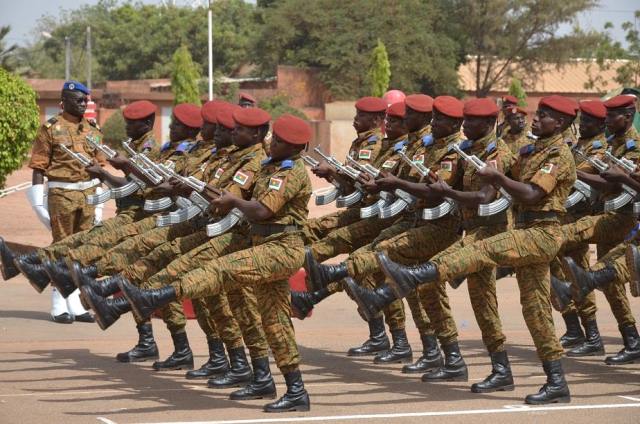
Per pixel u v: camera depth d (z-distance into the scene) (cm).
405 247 1059
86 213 1404
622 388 1061
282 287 932
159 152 1214
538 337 973
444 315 1092
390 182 1046
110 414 917
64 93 1401
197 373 1102
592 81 7394
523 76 7538
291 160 923
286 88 6981
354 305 1670
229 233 1002
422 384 1081
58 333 1391
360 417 913
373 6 6981
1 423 880
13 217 2881
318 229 1262
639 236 1103
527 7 7312
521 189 934
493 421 903
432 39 7006
